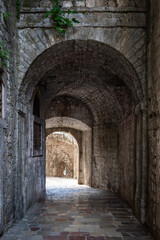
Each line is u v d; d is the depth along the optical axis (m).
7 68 3.89
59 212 4.98
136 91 4.74
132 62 4.45
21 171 4.75
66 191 7.96
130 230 3.94
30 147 5.54
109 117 8.43
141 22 4.45
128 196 5.81
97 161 9.78
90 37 4.49
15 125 4.37
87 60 5.69
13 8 4.27
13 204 4.18
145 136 4.34
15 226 4.06
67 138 17.00
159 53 3.60
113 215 4.80
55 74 6.75
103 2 4.51
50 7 4.48
